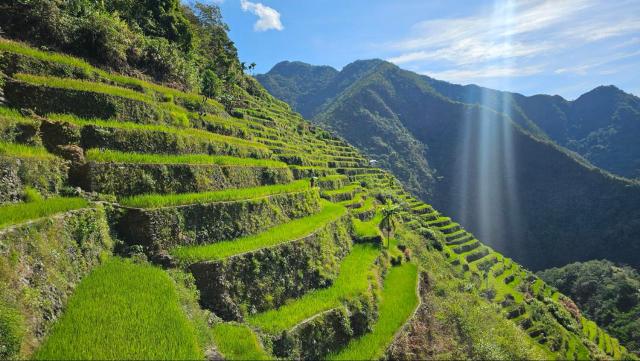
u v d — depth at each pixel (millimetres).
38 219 16328
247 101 77750
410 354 26547
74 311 15469
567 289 103750
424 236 69062
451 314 33125
